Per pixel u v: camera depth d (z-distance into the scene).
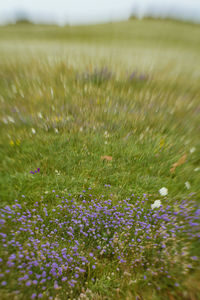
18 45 12.38
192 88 6.02
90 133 3.81
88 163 3.29
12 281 1.87
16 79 5.67
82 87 5.36
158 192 2.97
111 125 3.96
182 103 4.93
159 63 8.37
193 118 4.33
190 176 3.10
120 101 4.74
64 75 6.06
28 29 21.97
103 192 2.91
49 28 22.42
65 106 4.38
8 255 2.03
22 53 9.27
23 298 1.84
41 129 3.74
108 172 3.20
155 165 3.30
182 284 2.06
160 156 3.42
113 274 2.16
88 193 2.91
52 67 6.68
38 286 1.95
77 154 3.39
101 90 5.25
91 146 3.56
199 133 3.91
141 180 3.10
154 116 4.31
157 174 3.22
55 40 15.38
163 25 22.28
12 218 2.39
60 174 3.07
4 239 2.07
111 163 3.34
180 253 2.23
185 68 8.21
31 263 1.99
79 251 2.32
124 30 19.91
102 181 3.11
